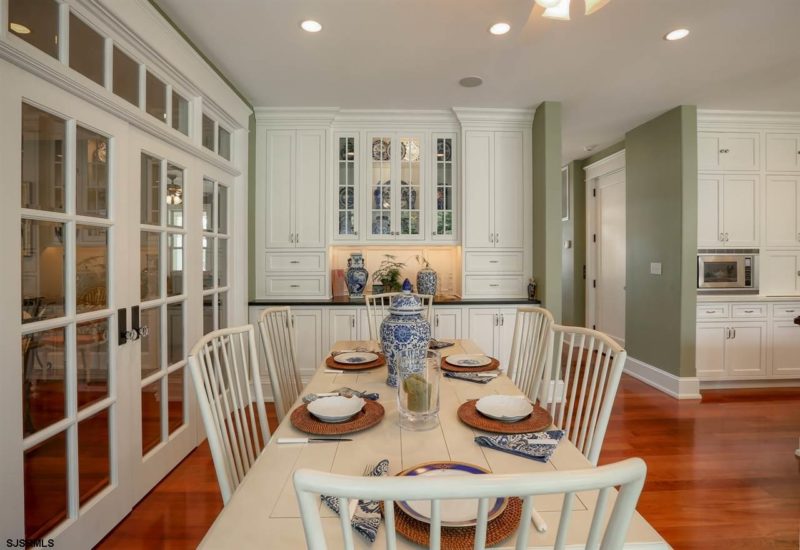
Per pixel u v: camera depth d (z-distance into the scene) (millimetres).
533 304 3709
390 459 1068
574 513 845
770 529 1952
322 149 3840
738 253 3984
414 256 4293
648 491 2264
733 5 2268
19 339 1462
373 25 2455
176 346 2531
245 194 3531
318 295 3857
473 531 766
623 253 4973
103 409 1888
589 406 1480
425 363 1304
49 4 1600
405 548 741
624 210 4938
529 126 3881
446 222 4000
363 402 1385
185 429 2590
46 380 1598
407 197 3990
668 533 1927
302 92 3443
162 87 2363
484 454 1095
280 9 2299
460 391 1635
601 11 2320
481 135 3863
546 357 1815
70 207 1688
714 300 3865
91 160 1820
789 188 4035
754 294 4000
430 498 509
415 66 2980
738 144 3984
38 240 1563
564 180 6234
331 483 512
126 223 2012
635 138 4375
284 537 770
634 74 3109
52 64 1556
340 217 3977
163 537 1890
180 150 2508
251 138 3742
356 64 2943
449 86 3322
